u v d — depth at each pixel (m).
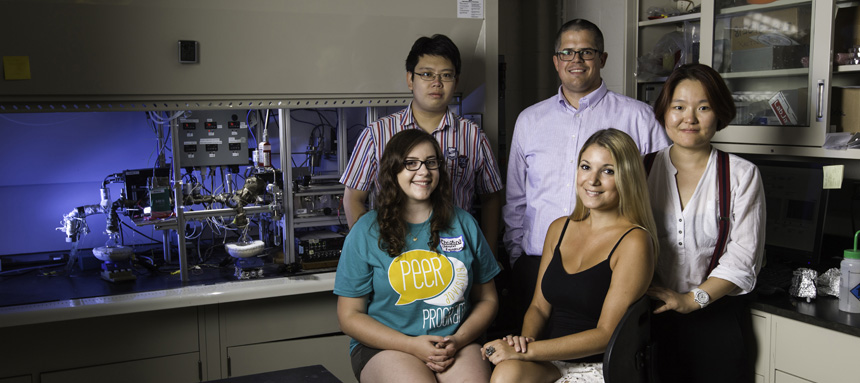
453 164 2.68
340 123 3.27
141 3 2.44
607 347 1.81
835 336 2.12
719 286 2.09
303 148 3.46
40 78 2.45
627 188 2.04
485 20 3.02
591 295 2.04
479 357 2.16
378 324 2.13
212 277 2.85
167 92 2.65
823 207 2.62
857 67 2.50
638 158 2.07
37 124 3.13
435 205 2.19
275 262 3.06
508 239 2.84
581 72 2.53
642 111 2.56
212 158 3.02
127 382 2.64
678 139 2.14
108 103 2.62
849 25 2.57
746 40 2.88
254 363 2.81
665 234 2.21
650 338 2.05
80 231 2.97
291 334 2.86
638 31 3.46
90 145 3.25
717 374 2.21
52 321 2.45
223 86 2.71
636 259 1.98
